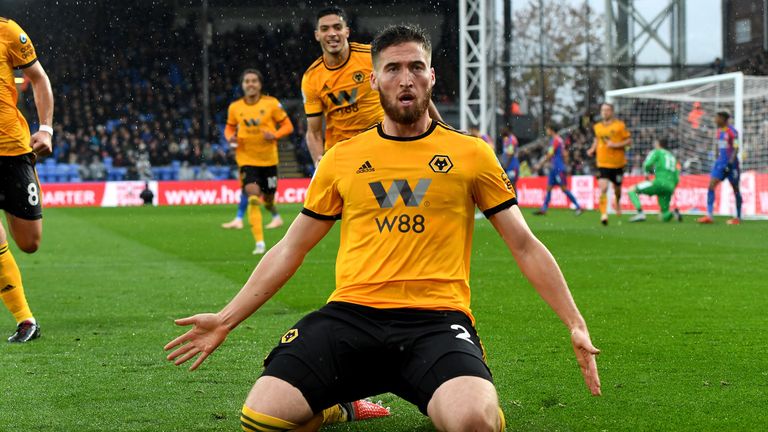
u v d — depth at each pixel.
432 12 77.62
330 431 8.32
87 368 10.79
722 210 43.53
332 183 7.43
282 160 76.62
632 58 64.00
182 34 77.81
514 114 65.94
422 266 7.23
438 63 75.19
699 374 10.27
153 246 28.44
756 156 46.12
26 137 13.11
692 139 48.38
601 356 11.23
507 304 15.62
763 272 20.36
